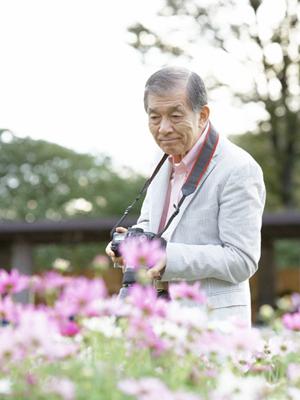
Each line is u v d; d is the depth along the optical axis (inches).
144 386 76.4
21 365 86.4
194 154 124.0
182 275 118.7
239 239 119.9
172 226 124.3
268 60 946.1
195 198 122.9
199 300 100.3
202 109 122.6
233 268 119.6
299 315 106.8
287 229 577.3
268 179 995.9
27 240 588.7
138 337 91.1
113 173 1143.6
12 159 1128.8
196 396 78.0
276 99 959.0
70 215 1103.0
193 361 94.4
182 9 929.5
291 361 105.0
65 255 1004.6
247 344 93.0
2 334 84.6
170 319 92.4
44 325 85.1
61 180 1130.7
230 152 124.0
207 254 118.3
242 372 104.6
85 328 94.0
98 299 94.3
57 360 88.7
